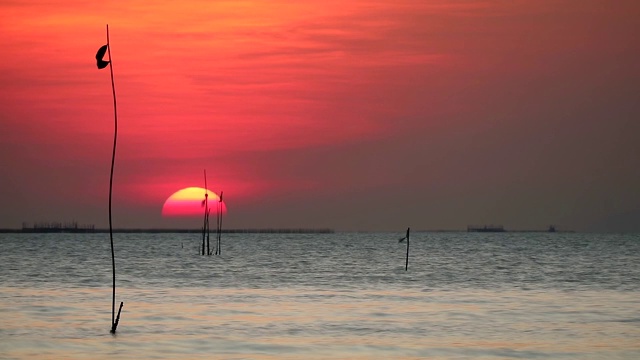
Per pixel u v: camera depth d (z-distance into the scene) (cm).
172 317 6291
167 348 4984
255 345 5100
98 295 7988
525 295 8244
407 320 6200
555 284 9769
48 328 5675
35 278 10369
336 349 4994
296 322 6069
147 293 8288
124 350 4912
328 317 6356
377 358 4741
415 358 4753
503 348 5031
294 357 4756
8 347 4978
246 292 8481
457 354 4853
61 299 7556
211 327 5788
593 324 6000
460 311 6781
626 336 5459
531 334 5541
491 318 6325
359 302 7488
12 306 6938
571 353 4884
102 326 5794
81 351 4875
